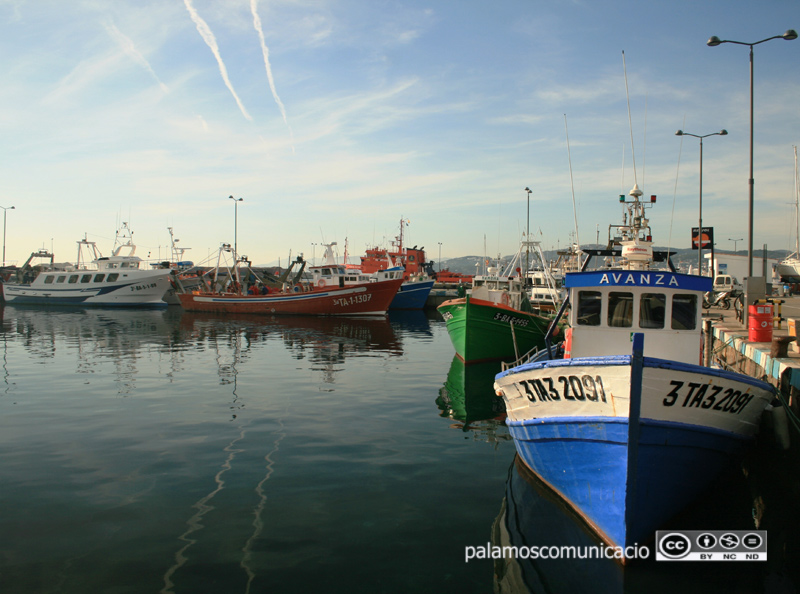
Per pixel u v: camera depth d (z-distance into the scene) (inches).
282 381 621.9
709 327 581.3
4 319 1525.6
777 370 320.2
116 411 473.7
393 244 2600.9
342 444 384.2
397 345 982.4
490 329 765.9
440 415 476.1
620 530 243.6
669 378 241.0
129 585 203.2
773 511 302.8
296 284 1872.5
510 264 1010.7
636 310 324.5
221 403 507.8
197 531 247.4
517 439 319.6
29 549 229.6
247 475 320.2
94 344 962.7
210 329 1259.2
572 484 273.9
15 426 423.5
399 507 278.7
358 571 215.9
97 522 255.4
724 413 264.5
